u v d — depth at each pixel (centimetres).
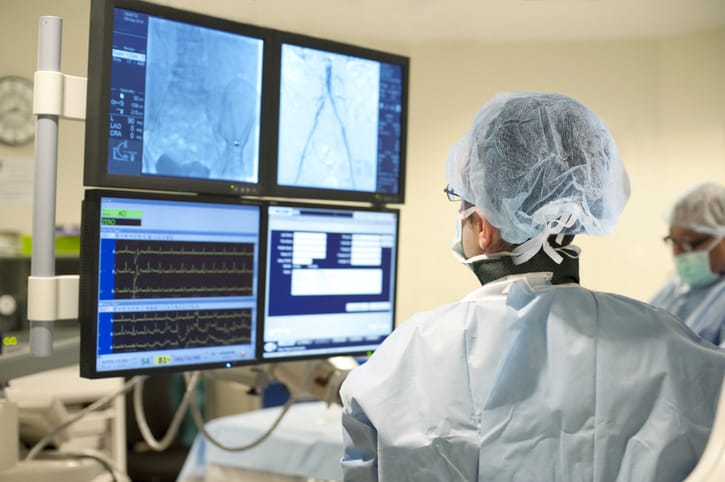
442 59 292
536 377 105
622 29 309
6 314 235
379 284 178
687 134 323
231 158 156
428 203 293
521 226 115
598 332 106
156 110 146
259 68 159
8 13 338
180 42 148
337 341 172
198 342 152
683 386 102
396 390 109
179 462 283
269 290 161
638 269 330
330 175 171
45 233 137
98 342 140
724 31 312
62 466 153
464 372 108
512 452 102
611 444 100
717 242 253
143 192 144
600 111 317
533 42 297
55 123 137
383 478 106
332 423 220
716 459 80
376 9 284
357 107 174
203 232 152
